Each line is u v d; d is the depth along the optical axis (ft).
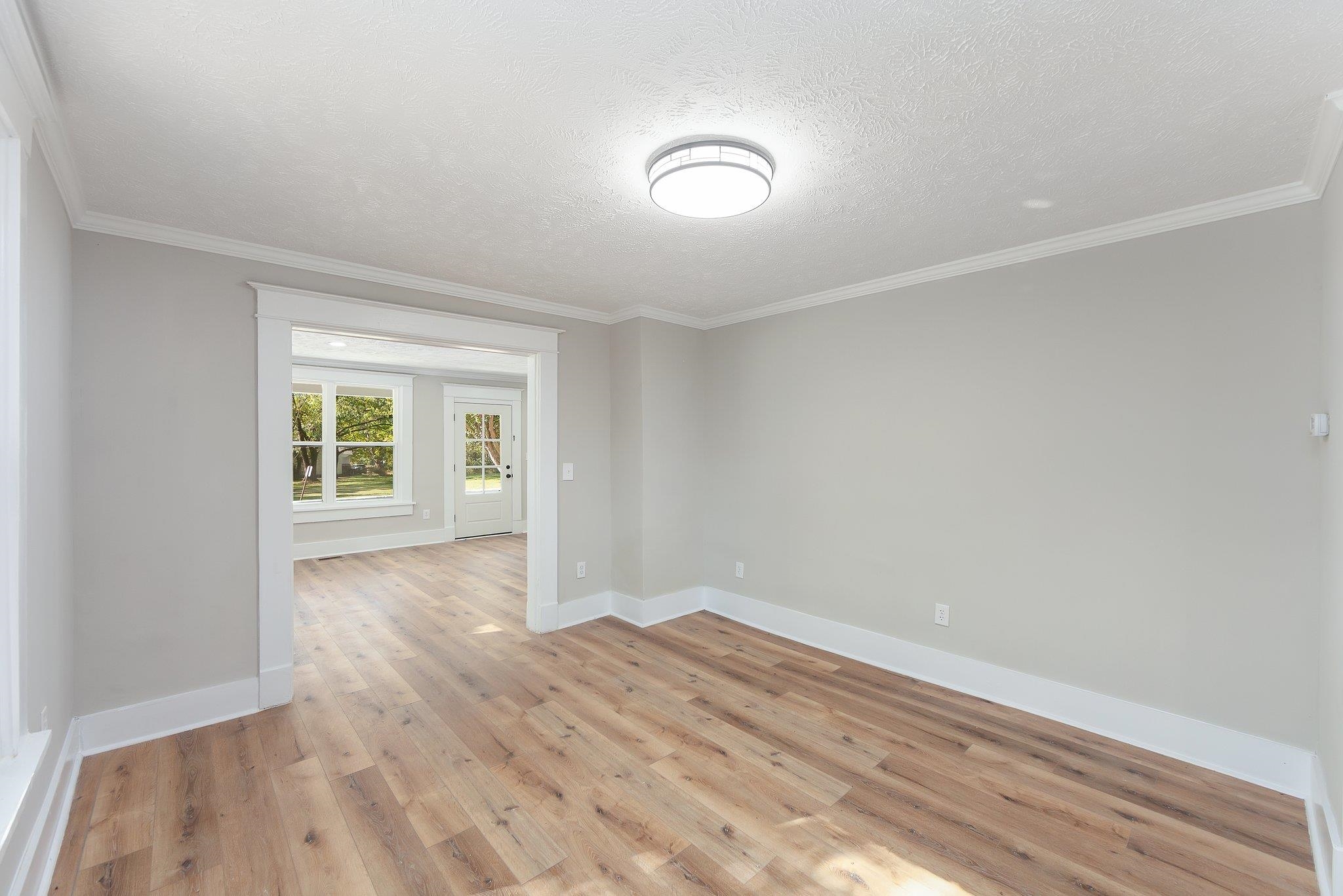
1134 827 6.64
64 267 7.23
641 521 13.78
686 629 13.62
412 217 8.09
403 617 14.55
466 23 4.35
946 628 10.48
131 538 8.34
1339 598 5.88
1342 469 5.88
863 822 6.75
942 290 10.46
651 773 7.73
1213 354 7.77
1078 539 8.95
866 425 11.62
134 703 8.37
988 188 7.18
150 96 5.25
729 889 5.73
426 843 6.36
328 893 5.66
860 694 10.15
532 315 13.10
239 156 6.38
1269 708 7.40
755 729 8.92
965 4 4.16
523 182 7.00
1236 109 5.49
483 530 27.09
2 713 4.98
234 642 9.20
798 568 12.89
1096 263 8.73
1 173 4.77
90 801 7.00
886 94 5.26
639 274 10.84
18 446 4.99
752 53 4.70
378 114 5.58
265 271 9.52
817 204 7.63
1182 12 4.21
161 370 8.57
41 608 5.98
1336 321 6.18
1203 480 7.88
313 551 22.08
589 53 4.70
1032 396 9.40
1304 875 5.92
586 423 14.15
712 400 14.85
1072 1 4.11
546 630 13.35
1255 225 7.44
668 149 6.24
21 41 4.27
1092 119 5.67
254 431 9.40
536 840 6.42
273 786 7.38
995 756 8.15
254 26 4.36
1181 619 8.05
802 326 12.78
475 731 8.80
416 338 11.25
